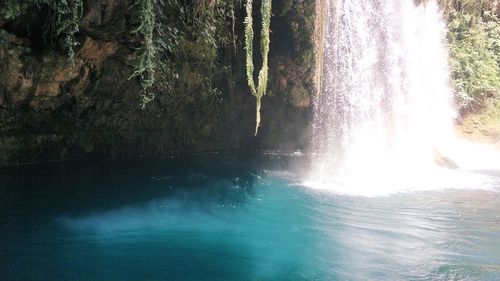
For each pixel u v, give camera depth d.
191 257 5.58
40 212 6.58
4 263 4.97
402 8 13.85
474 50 16.72
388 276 5.23
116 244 5.82
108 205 7.21
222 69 10.63
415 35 14.55
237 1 9.78
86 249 5.57
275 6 10.75
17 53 6.77
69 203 7.08
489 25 17.45
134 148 10.15
